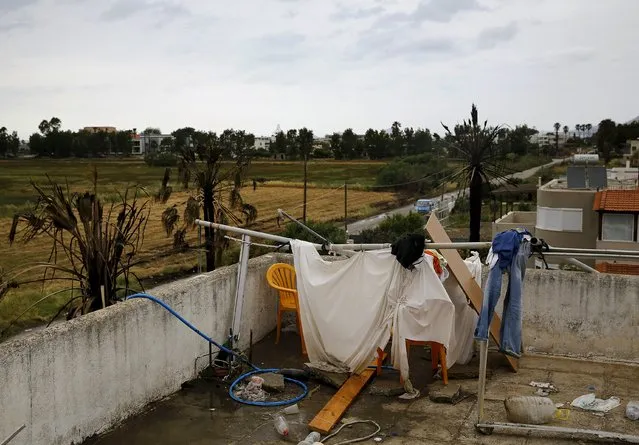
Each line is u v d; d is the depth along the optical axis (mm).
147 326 6891
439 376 7695
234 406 7031
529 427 6129
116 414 6512
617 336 7945
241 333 8625
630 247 30219
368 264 7520
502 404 6922
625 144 121562
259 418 6738
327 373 7691
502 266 6395
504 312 6605
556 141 143125
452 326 7309
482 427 6219
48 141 139125
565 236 32812
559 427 6176
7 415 5250
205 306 7891
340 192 74312
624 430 6215
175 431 6414
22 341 5496
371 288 7488
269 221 47812
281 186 78688
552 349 8250
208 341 7898
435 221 7766
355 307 7578
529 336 8312
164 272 29547
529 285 8242
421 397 7188
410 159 89875
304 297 7941
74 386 5965
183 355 7500
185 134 93312
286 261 9672
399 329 7133
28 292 24375
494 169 28078
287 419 6707
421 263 7180
